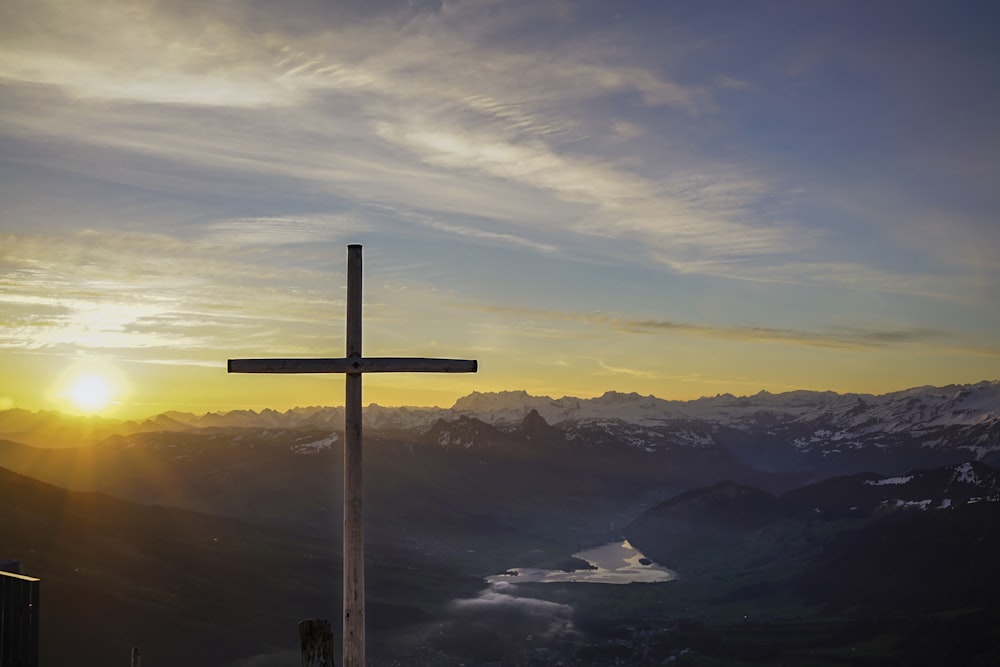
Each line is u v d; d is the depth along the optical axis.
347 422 14.50
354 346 14.45
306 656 13.08
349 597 14.24
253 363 14.43
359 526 14.34
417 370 14.41
